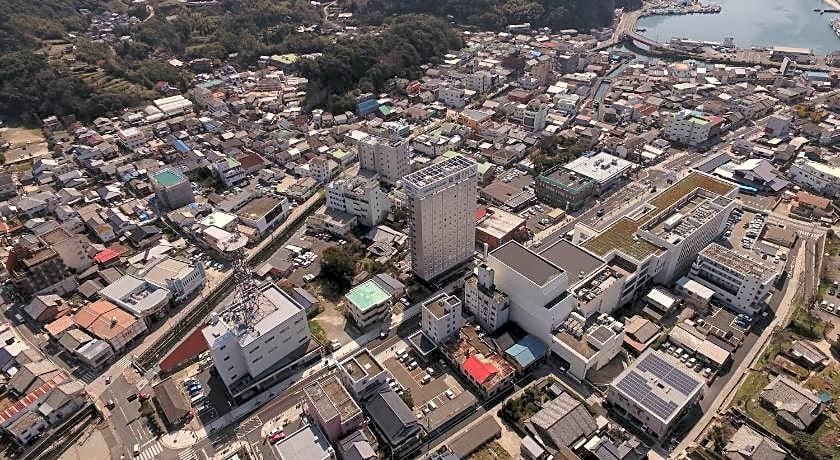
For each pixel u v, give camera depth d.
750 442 150.75
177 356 187.88
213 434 162.88
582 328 179.62
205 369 183.00
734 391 170.25
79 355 185.62
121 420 168.50
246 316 173.38
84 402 171.62
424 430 161.00
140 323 196.88
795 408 158.38
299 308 180.12
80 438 163.62
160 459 156.62
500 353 182.25
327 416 148.75
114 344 189.50
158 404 170.75
